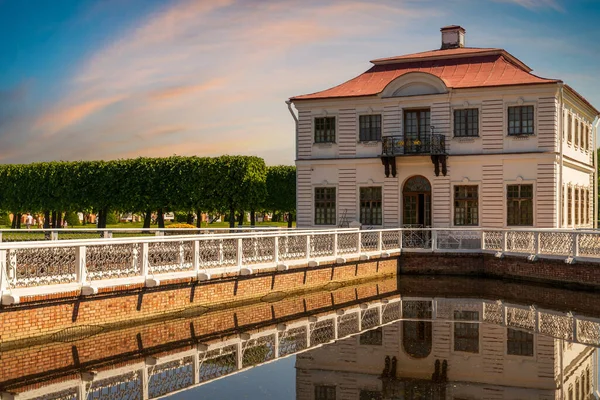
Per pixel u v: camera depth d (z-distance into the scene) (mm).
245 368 15016
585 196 41531
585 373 14703
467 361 15719
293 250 24266
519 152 33719
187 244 20281
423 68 38031
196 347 16703
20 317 15750
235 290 21688
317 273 25719
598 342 17625
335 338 18016
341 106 36938
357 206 36625
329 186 37188
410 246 32000
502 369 15039
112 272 17859
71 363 14914
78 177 50719
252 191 47062
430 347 17094
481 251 30781
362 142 36562
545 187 33375
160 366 14977
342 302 23672
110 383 13648
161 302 19141
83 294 16906
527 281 28438
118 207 49969
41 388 13234
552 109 33312
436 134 34781
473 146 34594
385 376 14469
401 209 35938
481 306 23031
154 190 48688
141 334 17656
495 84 34062
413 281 29406
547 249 27578
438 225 35062
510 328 19359
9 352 15406
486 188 34312
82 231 25375
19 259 15789
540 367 15211
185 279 19719
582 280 25891
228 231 32938
